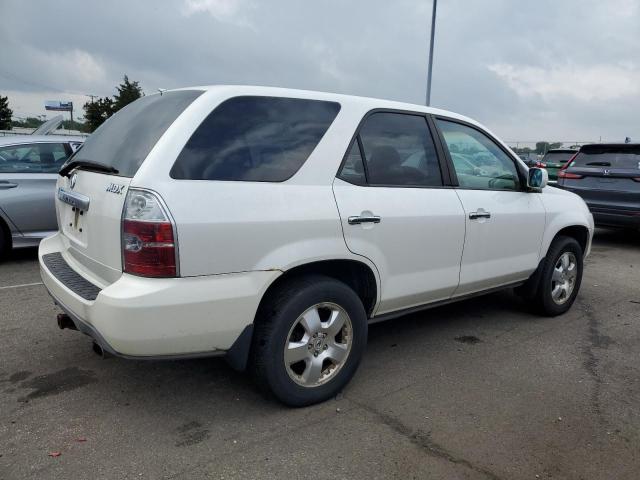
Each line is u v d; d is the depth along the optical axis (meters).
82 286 2.93
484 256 4.11
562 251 4.91
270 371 2.94
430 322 4.81
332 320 3.15
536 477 2.59
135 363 3.73
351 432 2.93
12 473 2.51
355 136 3.29
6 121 49.28
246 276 2.75
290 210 2.88
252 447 2.77
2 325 4.43
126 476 2.51
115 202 2.66
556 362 3.96
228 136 2.82
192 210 2.57
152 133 2.81
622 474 2.63
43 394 3.28
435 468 2.63
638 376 3.75
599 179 9.02
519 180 4.50
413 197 3.53
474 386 3.53
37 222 6.66
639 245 9.38
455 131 4.04
